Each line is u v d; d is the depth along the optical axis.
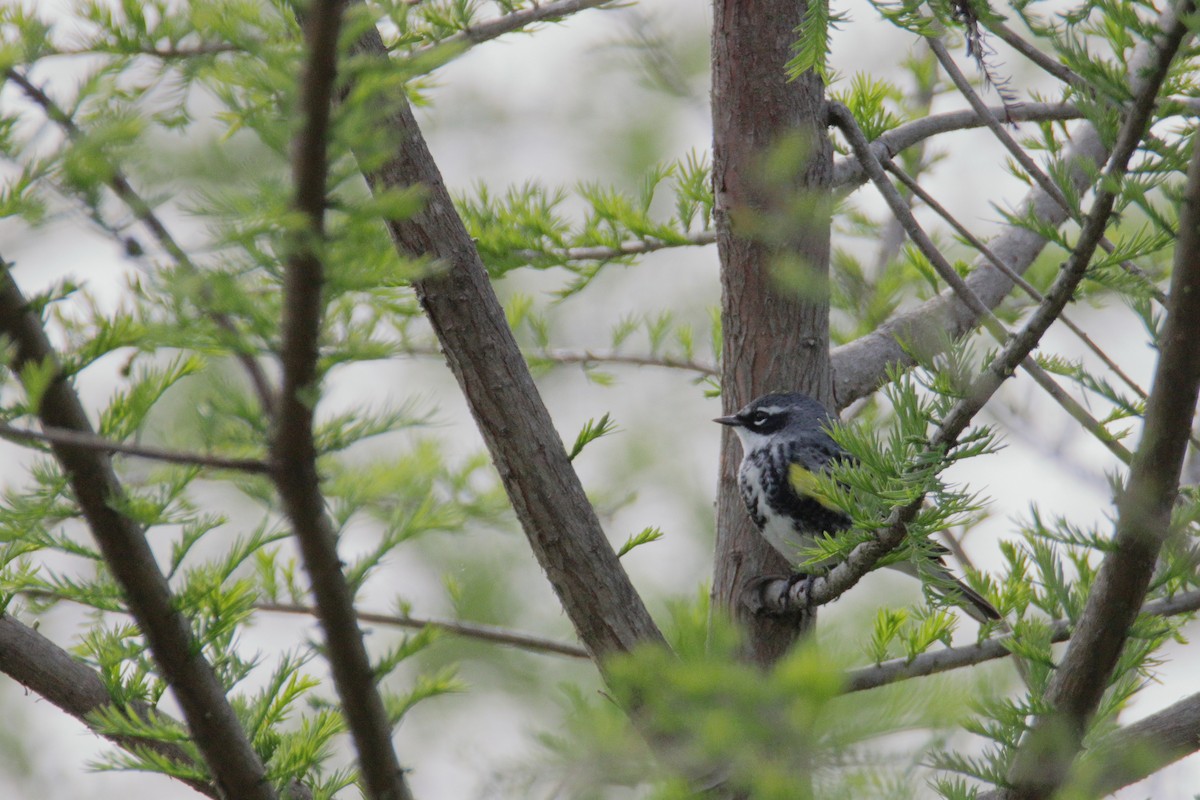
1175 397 5.68
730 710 3.57
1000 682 6.05
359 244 4.50
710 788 3.74
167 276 4.48
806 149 6.02
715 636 4.01
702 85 11.59
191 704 6.27
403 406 5.80
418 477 9.59
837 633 4.07
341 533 6.46
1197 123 5.68
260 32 4.54
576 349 12.57
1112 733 7.05
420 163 7.79
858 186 9.75
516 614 12.37
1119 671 7.00
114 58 5.07
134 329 5.20
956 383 5.93
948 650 7.90
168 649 6.13
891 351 10.23
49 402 5.31
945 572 8.05
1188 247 5.40
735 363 9.41
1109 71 5.54
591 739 3.93
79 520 6.68
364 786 6.27
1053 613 7.65
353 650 5.77
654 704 3.79
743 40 8.65
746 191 8.59
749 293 9.17
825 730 3.76
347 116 4.28
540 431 8.04
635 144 15.53
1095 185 5.80
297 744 6.72
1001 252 11.16
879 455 6.13
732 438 9.64
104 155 4.50
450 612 12.05
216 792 6.99
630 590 8.11
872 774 3.95
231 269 4.45
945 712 3.84
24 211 4.50
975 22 6.73
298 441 4.99
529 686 11.05
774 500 9.19
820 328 9.30
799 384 9.30
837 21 6.80
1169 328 5.61
